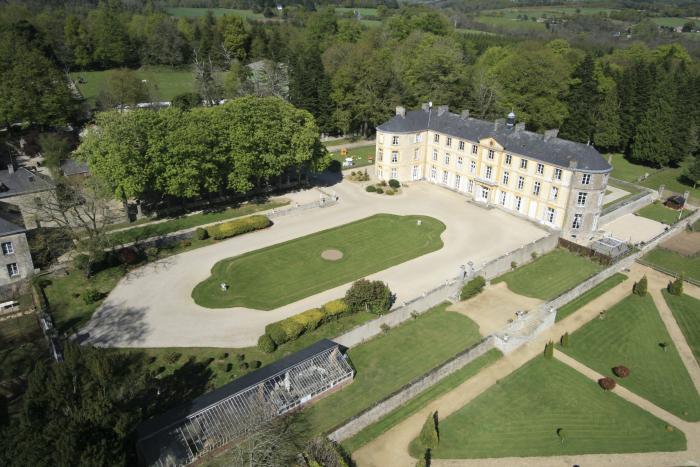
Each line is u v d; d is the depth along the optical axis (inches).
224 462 1907.0
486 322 2920.8
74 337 2628.0
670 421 2362.2
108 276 3186.5
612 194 4793.3
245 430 1989.4
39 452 1499.8
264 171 4153.5
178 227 3816.4
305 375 2306.8
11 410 2171.5
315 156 4453.7
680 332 2992.1
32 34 6973.4
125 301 2952.8
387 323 2815.0
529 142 4111.7
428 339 2758.4
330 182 4859.7
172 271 3280.0
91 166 3627.0
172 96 7096.5
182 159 3690.9
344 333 2630.4
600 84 6176.2
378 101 5900.6
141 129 3590.1
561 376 2600.9
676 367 2711.6
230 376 2396.7
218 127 3897.6
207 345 2608.3
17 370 2423.7
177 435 1919.3
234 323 2790.4
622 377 2613.2
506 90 5905.5
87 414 1638.8
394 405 2331.4
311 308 2940.5
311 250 3597.4
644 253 3831.2
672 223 4293.8
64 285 3083.2
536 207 4097.0
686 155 5413.4
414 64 6122.1
